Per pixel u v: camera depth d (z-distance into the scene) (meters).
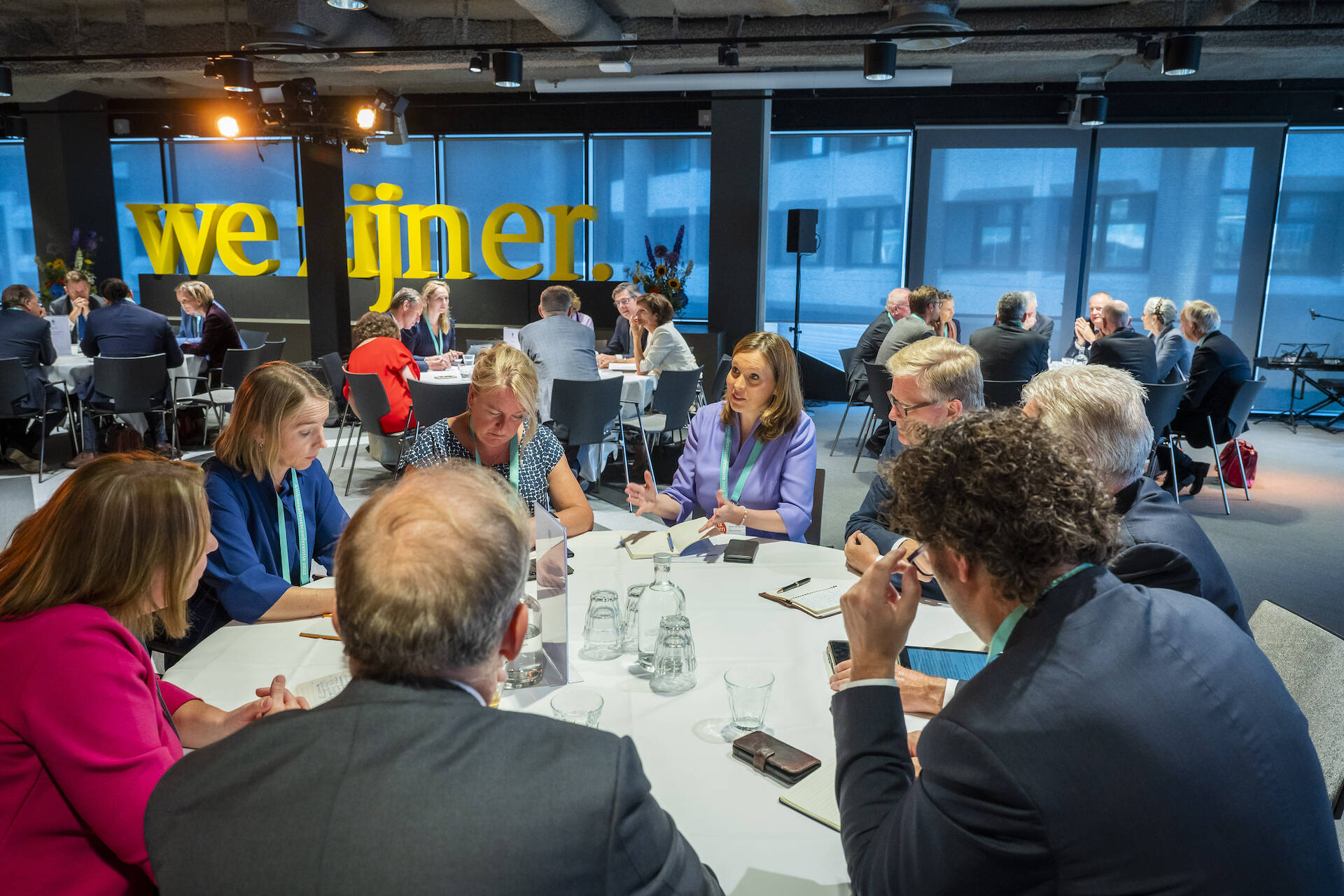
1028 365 5.30
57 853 1.05
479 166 9.09
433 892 0.60
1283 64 6.82
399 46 5.52
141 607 1.16
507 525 0.77
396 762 0.66
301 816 0.64
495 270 8.89
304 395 1.85
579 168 8.98
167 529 1.15
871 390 5.54
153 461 1.21
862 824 0.93
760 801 1.15
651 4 6.00
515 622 0.80
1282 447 6.70
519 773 0.66
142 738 1.07
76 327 7.15
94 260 8.95
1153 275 8.09
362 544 0.74
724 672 1.50
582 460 5.22
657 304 5.56
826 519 4.79
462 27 6.56
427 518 0.74
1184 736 0.78
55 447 6.05
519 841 0.63
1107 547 0.87
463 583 0.71
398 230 8.84
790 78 6.71
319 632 1.68
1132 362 4.95
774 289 8.91
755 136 7.48
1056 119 7.94
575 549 2.14
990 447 0.88
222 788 0.67
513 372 2.12
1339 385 7.27
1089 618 0.84
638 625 1.52
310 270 7.50
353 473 5.36
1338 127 7.54
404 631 0.70
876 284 8.70
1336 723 1.42
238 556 1.76
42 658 1.04
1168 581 1.34
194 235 9.09
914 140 8.23
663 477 5.69
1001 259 8.31
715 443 2.49
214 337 6.38
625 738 0.73
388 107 7.00
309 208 7.43
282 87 6.48
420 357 6.26
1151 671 0.81
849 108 8.24
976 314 8.45
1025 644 0.84
